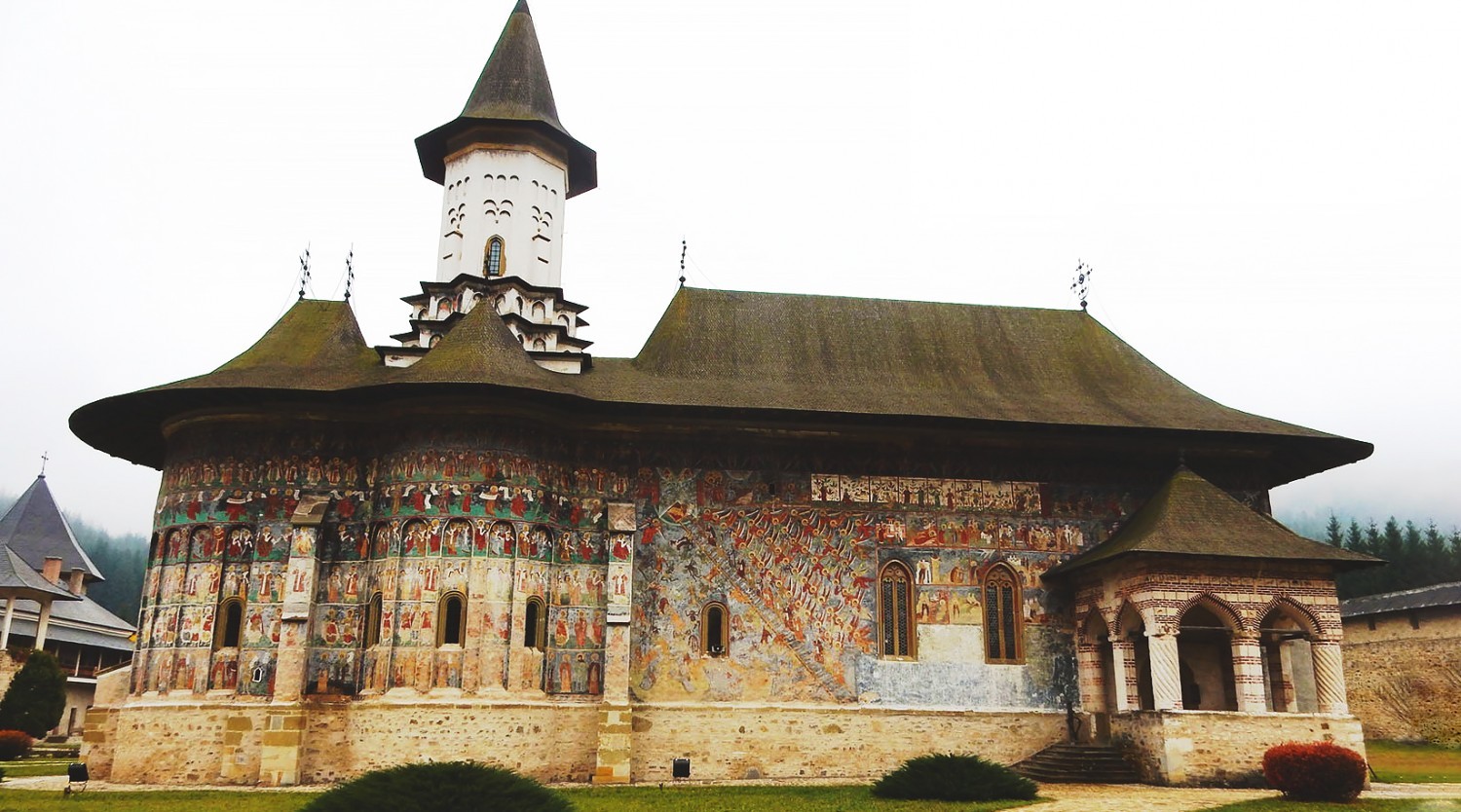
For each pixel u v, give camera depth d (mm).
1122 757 29297
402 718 27453
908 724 31000
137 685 29359
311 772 27953
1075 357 38438
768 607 31422
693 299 37625
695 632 30906
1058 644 32406
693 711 30156
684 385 33219
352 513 30312
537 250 37719
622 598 29656
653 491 31891
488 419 29875
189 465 30719
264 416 30672
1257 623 28781
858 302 38969
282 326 34656
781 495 32438
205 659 28953
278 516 30109
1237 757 27656
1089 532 33469
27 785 28422
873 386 35000
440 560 28750
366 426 30984
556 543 30500
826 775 30141
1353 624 55594
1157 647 28359
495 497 29359
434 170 40812
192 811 21938
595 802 23812
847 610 31734
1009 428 32562
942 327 38562
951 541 32781
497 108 38406
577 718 29188
